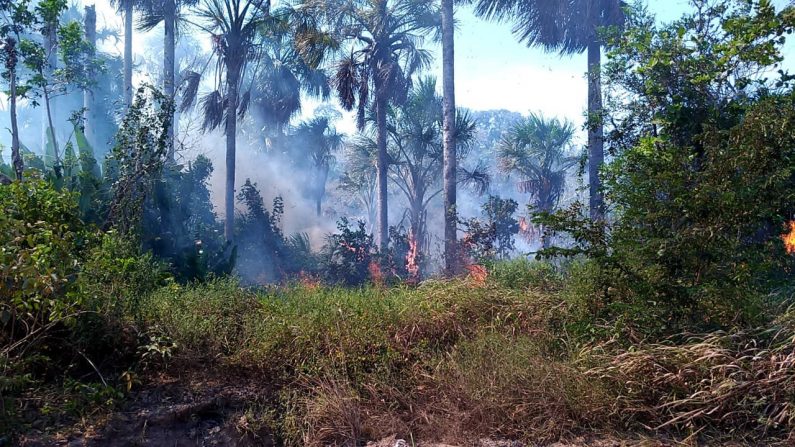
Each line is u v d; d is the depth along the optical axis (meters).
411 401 5.12
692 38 6.88
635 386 4.78
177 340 5.51
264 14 17.06
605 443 4.56
